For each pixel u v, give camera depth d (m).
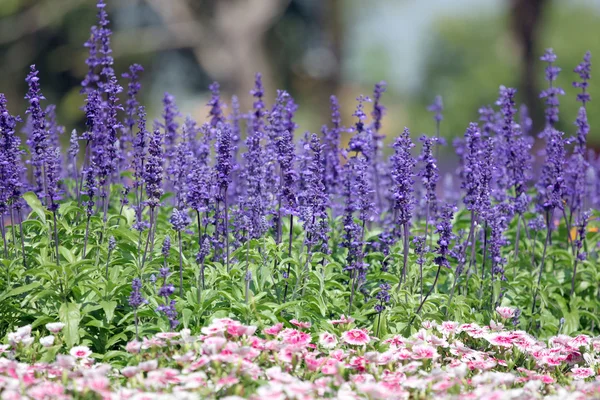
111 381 8.34
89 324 9.13
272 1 48.34
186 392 7.27
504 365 9.29
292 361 8.30
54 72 52.88
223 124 11.69
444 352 9.42
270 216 12.55
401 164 9.76
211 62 49.75
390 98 71.81
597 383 8.16
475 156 10.33
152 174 9.41
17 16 50.59
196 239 11.08
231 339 8.54
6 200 9.65
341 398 7.40
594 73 66.56
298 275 9.97
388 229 11.89
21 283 9.68
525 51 43.31
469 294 11.41
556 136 11.34
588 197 15.02
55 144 13.08
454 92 73.88
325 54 54.41
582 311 11.69
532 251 12.17
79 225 10.34
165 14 49.19
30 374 7.80
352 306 10.40
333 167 11.84
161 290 8.77
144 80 54.22
